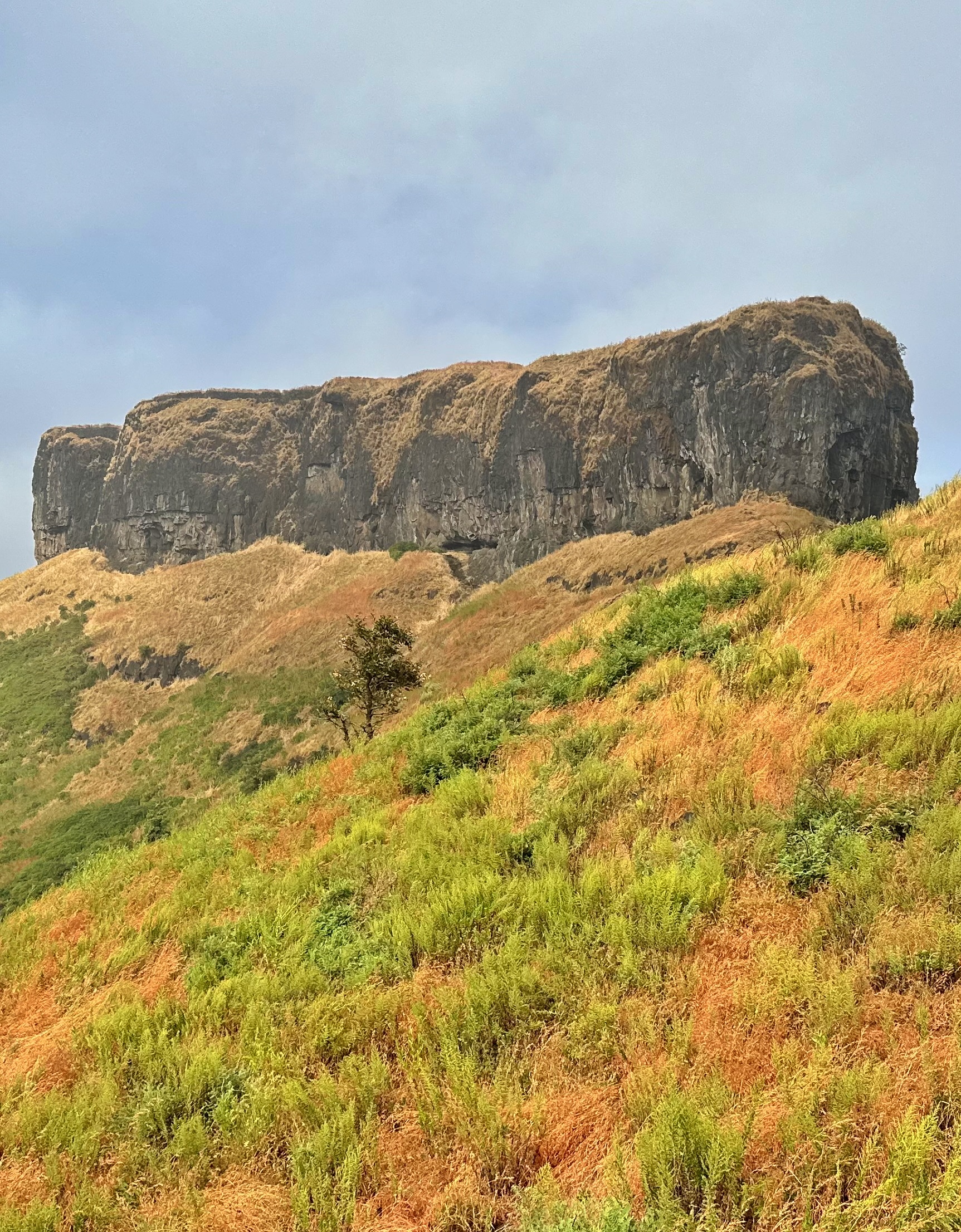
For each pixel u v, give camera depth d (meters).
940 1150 2.47
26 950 7.68
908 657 5.85
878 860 3.90
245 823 9.89
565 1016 3.84
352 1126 3.46
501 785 7.46
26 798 46.78
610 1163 2.86
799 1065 2.92
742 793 5.19
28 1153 4.05
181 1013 5.20
